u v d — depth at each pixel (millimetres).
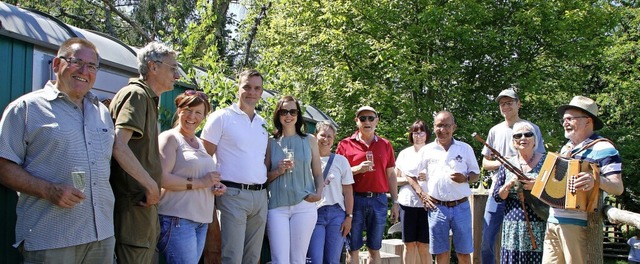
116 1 17625
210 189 4074
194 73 5770
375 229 5633
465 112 13773
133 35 17672
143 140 3410
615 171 3928
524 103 14602
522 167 5105
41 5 15586
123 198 3391
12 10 3930
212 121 4371
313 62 13711
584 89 18781
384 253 6707
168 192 3916
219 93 5898
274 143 4891
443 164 5598
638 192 18312
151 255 3531
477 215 6254
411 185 5824
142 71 3586
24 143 2855
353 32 13227
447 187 5543
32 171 2857
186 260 3859
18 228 2955
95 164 3031
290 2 13898
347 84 12586
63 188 2787
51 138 2869
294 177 4789
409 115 12406
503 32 13461
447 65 12781
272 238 4727
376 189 5621
